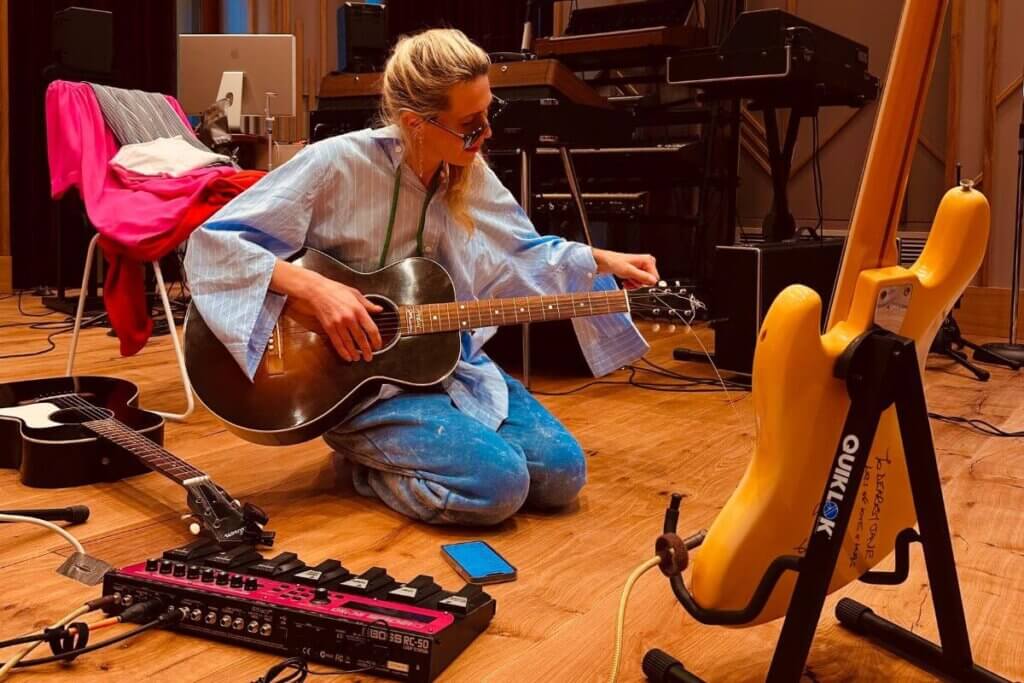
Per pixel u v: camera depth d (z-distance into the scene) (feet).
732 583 3.67
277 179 6.44
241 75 15.19
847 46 12.65
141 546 5.83
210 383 6.30
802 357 3.48
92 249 9.51
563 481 6.56
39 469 6.89
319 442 8.38
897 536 4.19
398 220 6.69
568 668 4.45
